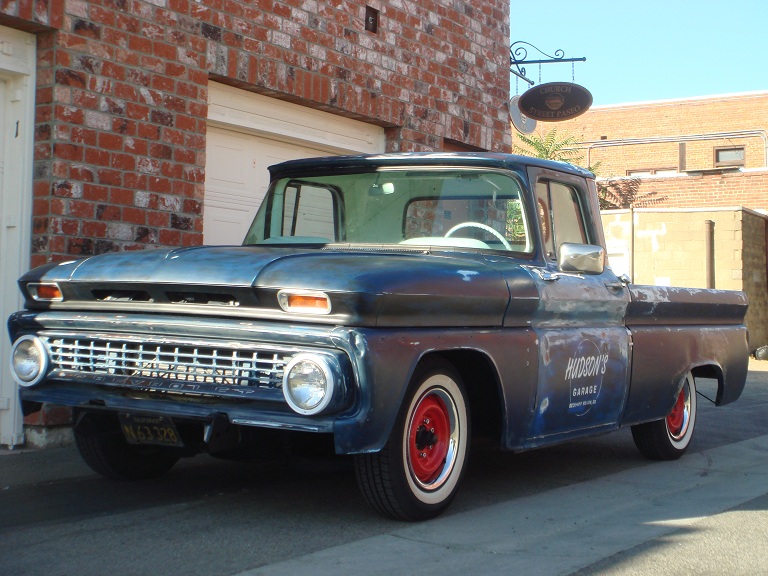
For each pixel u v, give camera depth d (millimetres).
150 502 4707
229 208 7691
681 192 24641
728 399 7035
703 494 5383
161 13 6746
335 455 4484
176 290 4133
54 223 6023
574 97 11031
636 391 5816
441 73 9641
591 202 5820
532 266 5027
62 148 6074
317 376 3783
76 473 5355
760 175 23797
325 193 5586
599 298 5410
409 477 4262
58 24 6051
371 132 9031
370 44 8695
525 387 4770
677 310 6312
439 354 4438
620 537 4289
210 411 4004
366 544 3998
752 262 21141
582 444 7258
